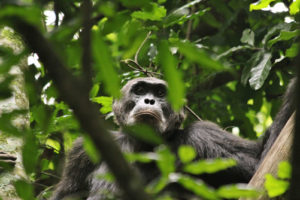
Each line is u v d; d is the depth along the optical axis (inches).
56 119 376.2
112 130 517.0
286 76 567.8
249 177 418.9
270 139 410.9
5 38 389.1
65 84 107.0
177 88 125.6
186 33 648.4
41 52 107.0
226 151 442.0
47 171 541.0
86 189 463.8
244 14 638.5
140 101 448.8
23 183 174.4
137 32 153.9
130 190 108.0
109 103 484.7
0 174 290.4
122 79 510.3
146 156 140.9
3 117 152.9
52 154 536.7
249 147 448.8
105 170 440.1
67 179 469.4
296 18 535.5
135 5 142.3
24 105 346.9
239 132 617.6
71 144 473.1
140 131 134.7
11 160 317.1
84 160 467.2
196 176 417.1
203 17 650.2
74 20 133.9
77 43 143.2
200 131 465.4
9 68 136.8
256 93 591.5
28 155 156.3
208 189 144.3
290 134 286.4
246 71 509.4
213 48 621.0
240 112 613.0
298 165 116.6
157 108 439.2
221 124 580.4
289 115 404.5
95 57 129.4
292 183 118.3
